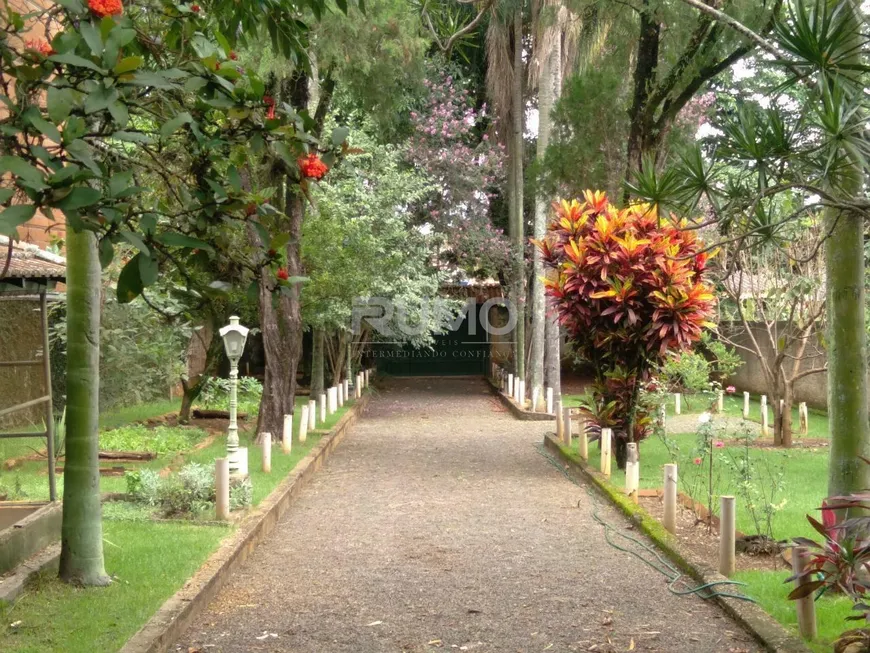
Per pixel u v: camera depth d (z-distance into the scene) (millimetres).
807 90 4883
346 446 16125
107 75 3363
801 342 14750
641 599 6613
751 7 10102
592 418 12492
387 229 19781
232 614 6242
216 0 5398
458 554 8039
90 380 6371
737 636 5746
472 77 26719
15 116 3381
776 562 7438
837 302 6309
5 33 3609
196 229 4086
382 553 8094
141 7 4621
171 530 8078
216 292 4164
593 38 14984
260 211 4113
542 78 19719
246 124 4086
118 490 9695
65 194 3018
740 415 18891
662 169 13125
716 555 7645
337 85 18750
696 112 17828
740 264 13195
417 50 13000
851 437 6281
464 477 12570
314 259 17438
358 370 26703
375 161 20141
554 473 12930
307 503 10586
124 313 14250
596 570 7449
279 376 14875
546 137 19703
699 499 9961
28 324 9086
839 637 5121
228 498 8719
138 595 6090
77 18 3713
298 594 6762
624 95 14992
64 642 5148
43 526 6863
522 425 19609
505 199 27828
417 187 21375
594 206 12445
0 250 8844
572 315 12055
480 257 24797
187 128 4098
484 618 6199
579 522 9398
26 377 9234
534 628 5977
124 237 3326
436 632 5902
